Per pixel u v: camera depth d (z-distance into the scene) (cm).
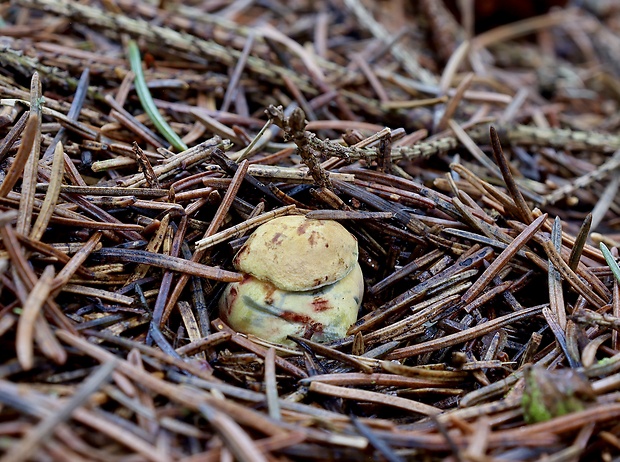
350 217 9
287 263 8
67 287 8
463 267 9
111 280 8
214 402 7
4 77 11
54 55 11
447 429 7
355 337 8
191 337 8
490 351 8
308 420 7
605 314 8
